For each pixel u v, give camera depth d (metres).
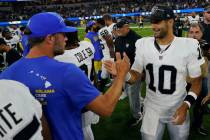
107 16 6.55
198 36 3.93
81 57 3.13
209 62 4.32
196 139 4.57
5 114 1.40
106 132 5.01
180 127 2.95
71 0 47.69
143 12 36.22
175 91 2.85
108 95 2.01
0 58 7.26
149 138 3.01
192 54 2.78
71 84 1.87
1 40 6.38
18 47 9.16
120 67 2.17
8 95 1.44
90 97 1.91
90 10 44.50
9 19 40.88
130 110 5.68
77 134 2.02
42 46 1.92
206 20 4.83
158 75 2.86
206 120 5.26
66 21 3.22
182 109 2.75
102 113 1.97
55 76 1.87
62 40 1.98
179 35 7.06
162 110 2.94
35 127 1.48
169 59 2.79
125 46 4.65
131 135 4.86
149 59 2.88
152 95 2.97
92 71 3.37
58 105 1.89
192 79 2.85
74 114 1.98
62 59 2.99
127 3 44.31
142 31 23.73
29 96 1.50
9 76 1.90
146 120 3.03
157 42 2.86
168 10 2.71
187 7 36.12
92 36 6.10
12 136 1.40
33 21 1.92
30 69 1.89
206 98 3.64
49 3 47.78
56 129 1.92
